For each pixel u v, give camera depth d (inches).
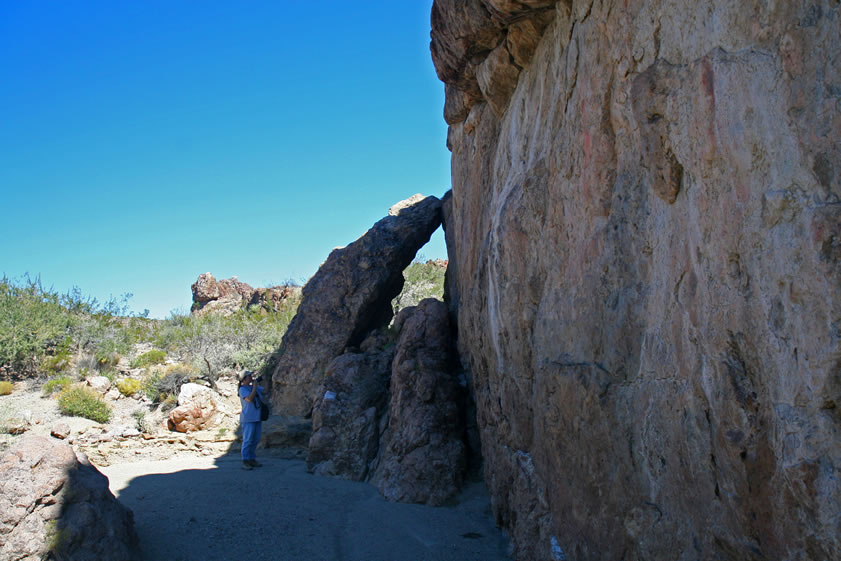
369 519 294.7
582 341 175.0
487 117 318.3
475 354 324.8
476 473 339.3
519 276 225.1
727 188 110.7
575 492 180.2
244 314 979.9
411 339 385.1
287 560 244.2
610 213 163.2
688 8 125.5
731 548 114.4
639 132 149.0
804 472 92.2
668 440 135.3
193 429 510.3
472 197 335.3
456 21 256.7
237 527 273.6
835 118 89.7
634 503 150.5
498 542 264.2
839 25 89.9
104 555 210.4
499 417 278.4
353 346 559.5
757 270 102.7
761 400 103.0
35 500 205.0
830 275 88.6
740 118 106.9
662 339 137.7
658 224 140.9
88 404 520.1
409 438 338.3
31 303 715.4
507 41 246.7
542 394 202.5
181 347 769.6
